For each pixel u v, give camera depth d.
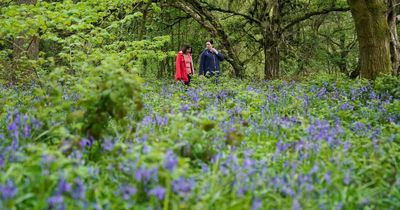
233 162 3.77
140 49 12.38
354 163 4.37
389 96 9.02
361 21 11.90
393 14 14.31
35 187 3.20
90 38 9.59
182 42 25.48
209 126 4.44
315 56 24.42
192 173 3.94
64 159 3.33
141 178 3.30
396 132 6.11
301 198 3.42
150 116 5.96
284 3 22.05
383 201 3.84
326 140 4.88
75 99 6.97
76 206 3.04
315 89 10.09
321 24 26.44
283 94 9.16
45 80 5.39
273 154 4.47
